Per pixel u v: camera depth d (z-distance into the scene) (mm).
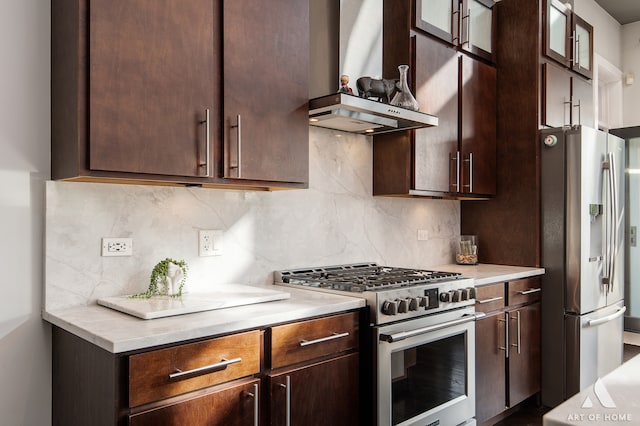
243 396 1611
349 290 2156
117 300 1859
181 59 1767
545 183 3232
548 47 3350
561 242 3148
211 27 1855
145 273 2039
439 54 2930
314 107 2244
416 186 2811
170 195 2119
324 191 2760
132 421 1363
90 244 1895
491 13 3402
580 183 3090
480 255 3553
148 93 1682
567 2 4242
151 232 2059
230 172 1909
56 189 1816
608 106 5199
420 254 3354
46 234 1792
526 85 3312
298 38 2170
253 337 1657
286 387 1728
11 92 1739
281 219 2547
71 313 1729
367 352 2043
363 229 2977
